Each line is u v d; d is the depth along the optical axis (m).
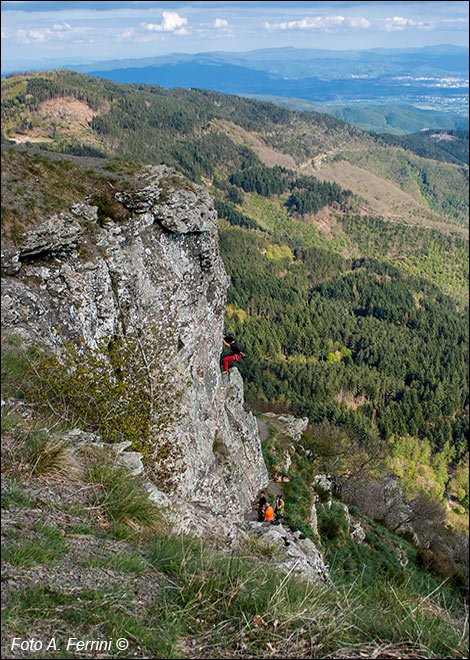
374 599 7.74
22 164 13.61
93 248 13.20
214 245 18.11
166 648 4.49
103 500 6.87
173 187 16.34
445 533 43.94
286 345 178.25
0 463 6.63
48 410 9.64
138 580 5.46
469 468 122.50
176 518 8.02
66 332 11.62
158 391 13.50
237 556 7.36
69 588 4.87
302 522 23.91
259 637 5.04
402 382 159.25
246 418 22.11
